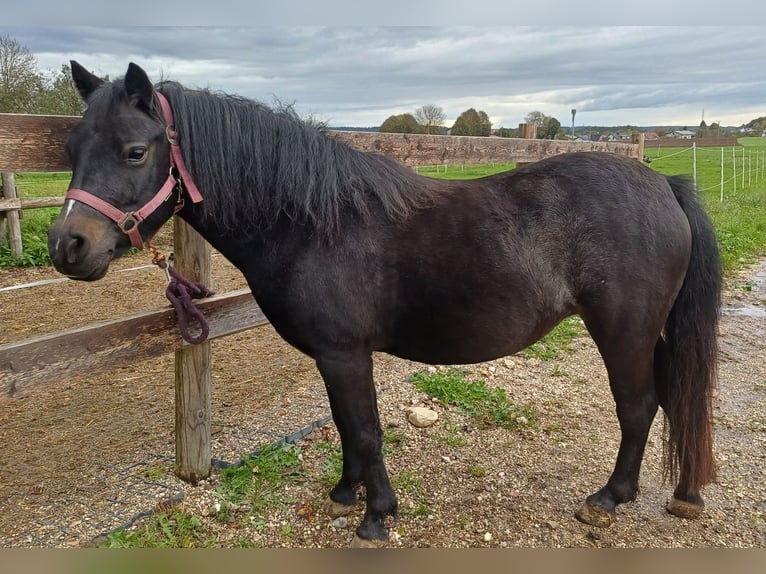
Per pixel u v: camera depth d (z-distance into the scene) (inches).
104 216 71.6
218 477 108.1
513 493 106.0
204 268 103.7
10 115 73.7
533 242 86.1
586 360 175.0
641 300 87.0
